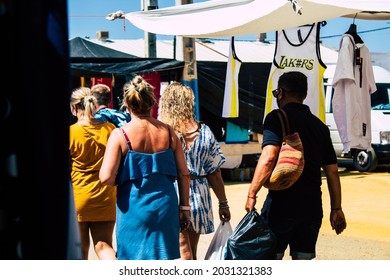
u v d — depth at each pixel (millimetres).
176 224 3990
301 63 7648
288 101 4469
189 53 11852
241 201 10477
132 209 3869
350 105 7516
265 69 13289
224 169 13609
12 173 1146
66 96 1203
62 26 1192
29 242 1178
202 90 12852
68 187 1231
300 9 5262
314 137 4336
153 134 3996
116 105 12133
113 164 3881
